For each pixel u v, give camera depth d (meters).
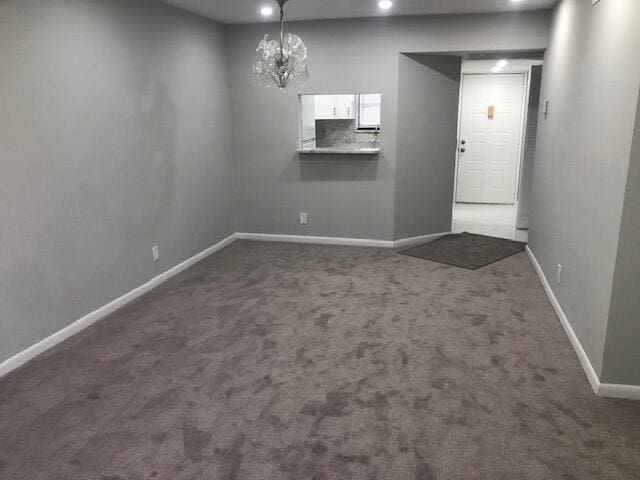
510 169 7.73
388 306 3.70
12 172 2.77
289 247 5.41
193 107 4.67
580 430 2.24
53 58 3.00
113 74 3.55
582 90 3.15
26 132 2.84
